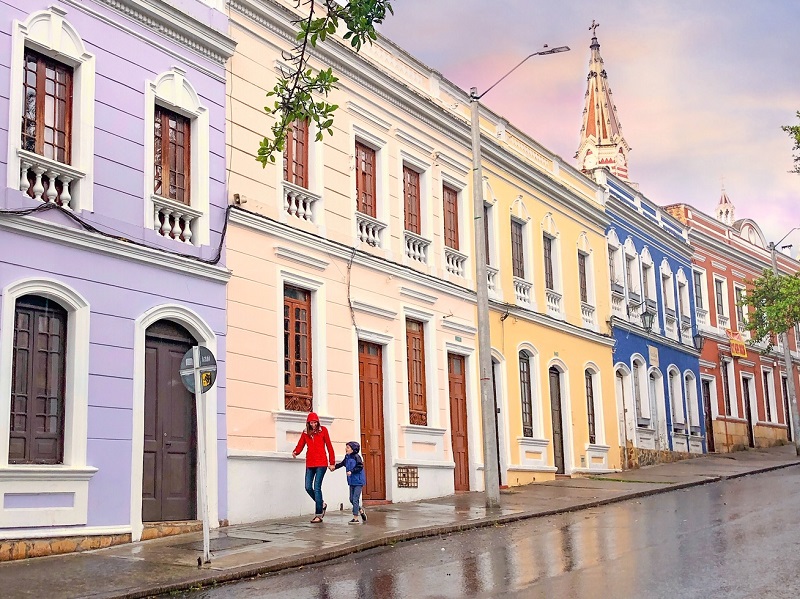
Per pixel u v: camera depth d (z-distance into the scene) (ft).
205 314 47.32
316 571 35.24
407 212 67.10
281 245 52.95
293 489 51.42
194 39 48.75
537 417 79.66
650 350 105.09
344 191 59.26
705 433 117.19
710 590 29.71
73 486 39.34
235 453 47.88
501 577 32.99
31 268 38.70
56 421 39.83
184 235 47.09
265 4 53.67
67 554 38.06
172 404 45.70
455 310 70.33
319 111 37.76
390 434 60.85
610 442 92.02
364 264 60.03
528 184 83.20
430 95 71.10
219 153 49.80
